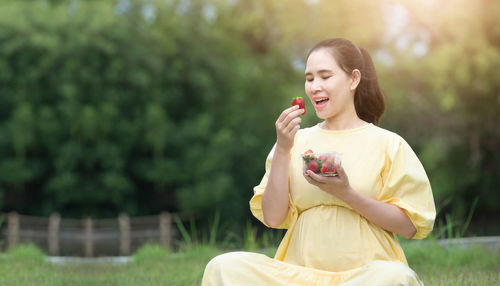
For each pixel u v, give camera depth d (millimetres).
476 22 12906
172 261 6105
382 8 15805
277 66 23500
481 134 16094
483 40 12930
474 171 16031
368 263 2506
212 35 20484
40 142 18219
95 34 17594
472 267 5004
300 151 2887
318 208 2762
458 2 13188
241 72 20484
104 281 4777
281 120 2773
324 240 2695
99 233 16109
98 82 17656
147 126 18375
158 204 20516
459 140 16156
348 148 2783
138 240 15125
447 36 14836
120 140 18484
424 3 14797
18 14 18203
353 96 2910
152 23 20203
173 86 19328
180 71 19344
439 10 14234
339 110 2828
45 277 4949
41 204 19828
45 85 17875
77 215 18859
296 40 19656
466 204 17141
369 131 2807
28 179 18734
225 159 18531
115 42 17969
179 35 19484
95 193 18250
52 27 17859
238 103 20500
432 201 2721
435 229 6703
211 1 22500
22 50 17672
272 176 2828
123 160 18609
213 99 19938
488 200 16672
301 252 2744
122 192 19016
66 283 4707
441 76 13383
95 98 17781
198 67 19594
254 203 3031
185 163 19047
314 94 2805
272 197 2826
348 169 2736
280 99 20938
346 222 2691
